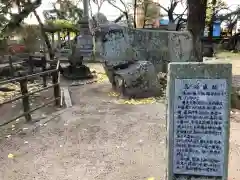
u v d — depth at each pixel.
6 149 4.59
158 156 4.31
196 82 2.66
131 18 21.39
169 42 9.20
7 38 12.84
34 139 5.01
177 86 2.69
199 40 9.38
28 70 11.84
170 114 2.75
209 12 19.16
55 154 4.42
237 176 3.71
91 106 7.25
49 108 7.03
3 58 13.53
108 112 6.68
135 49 8.85
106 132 5.34
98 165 4.06
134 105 7.28
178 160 2.80
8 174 3.83
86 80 11.24
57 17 21.28
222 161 2.72
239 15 23.19
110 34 8.68
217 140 2.71
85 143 4.83
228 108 2.65
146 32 8.95
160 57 9.19
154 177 3.70
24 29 12.87
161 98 7.93
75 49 12.14
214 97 2.65
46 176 3.77
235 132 5.26
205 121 2.70
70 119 6.15
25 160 4.23
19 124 5.80
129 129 5.49
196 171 2.78
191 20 9.34
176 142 2.77
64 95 8.35
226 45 25.23
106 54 8.70
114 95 8.39
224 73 2.61
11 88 9.63
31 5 12.02
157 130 5.41
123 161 4.17
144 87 7.96
